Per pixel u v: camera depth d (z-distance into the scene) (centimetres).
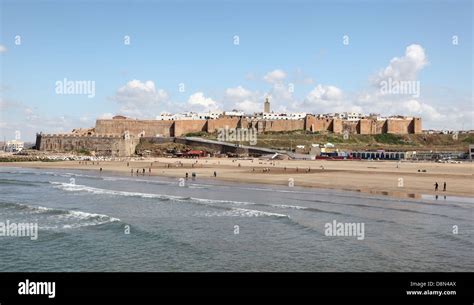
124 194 5769
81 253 2702
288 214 3947
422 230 3172
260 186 6588
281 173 9019
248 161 14525
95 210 4422
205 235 3138
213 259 2522
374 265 2353
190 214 4053
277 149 19262
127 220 3791
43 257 2623
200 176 8575
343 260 2456
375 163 13362
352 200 4831
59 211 4275
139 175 9344
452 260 2422
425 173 8675
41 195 5859
